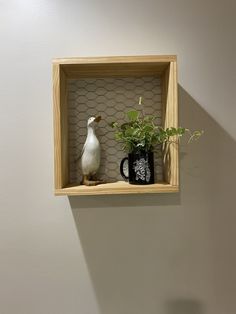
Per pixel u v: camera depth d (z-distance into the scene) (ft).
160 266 3.44
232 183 3.45
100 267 3.42
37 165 3.38
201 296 3.45
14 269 3.38
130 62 2.87
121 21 3.39
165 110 3.17
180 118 3.42
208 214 3.44
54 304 3.39
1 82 3.36
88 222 3.41
